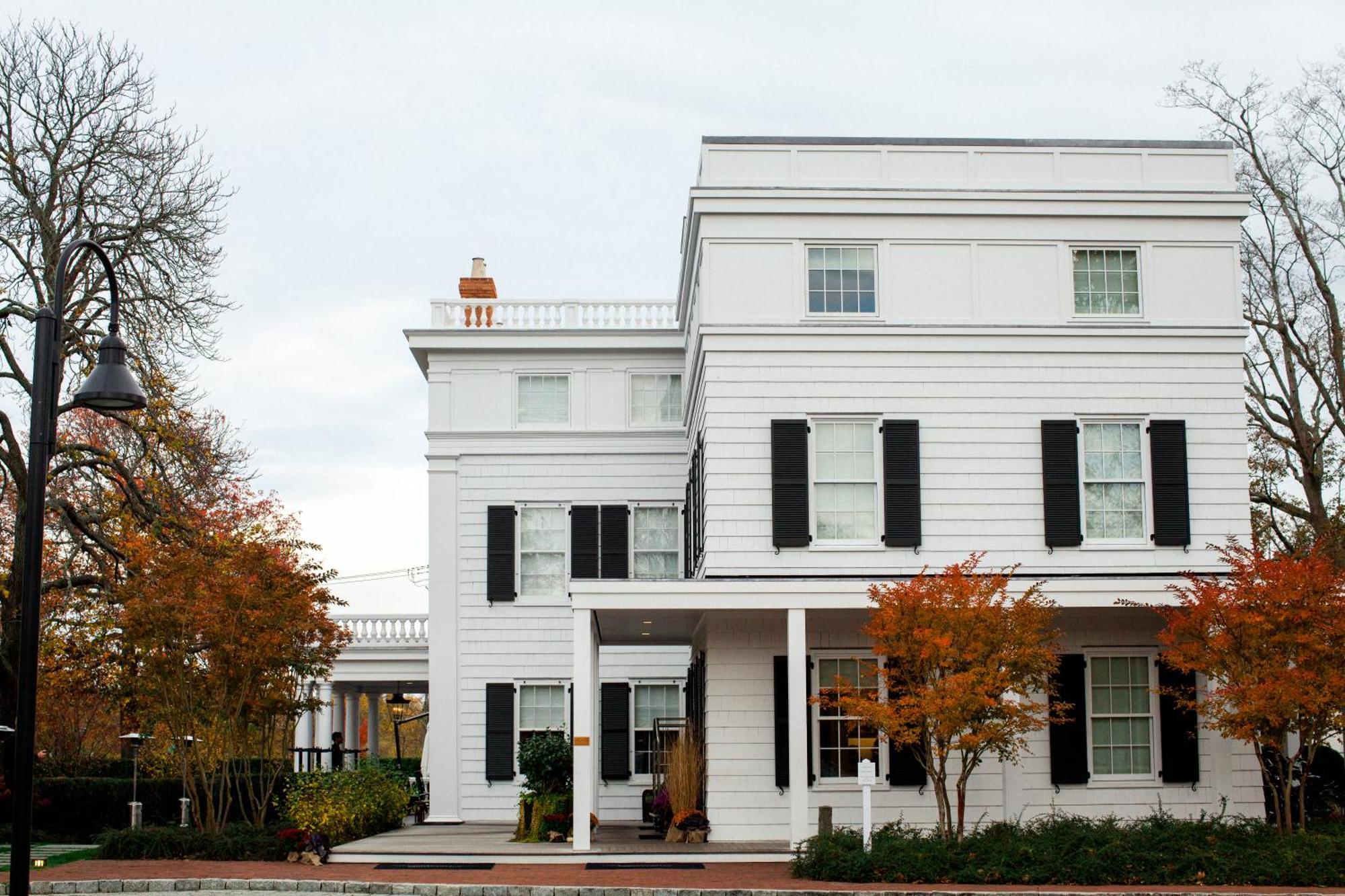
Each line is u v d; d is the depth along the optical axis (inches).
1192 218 941.8
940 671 797.9
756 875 744.3
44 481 466.6
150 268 1114.7
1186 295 936.9
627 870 775.1
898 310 924.0
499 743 1200.8
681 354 1259.8
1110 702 900.0
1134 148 947.3
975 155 941.2
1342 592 780.6
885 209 929.5
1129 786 887.1
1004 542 904.9
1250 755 892.6
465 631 1222.9
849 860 721.6
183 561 894.4
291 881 720.3
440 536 1234.0
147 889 708.7
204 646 905.5
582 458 1246.3
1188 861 716.7
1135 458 924.0
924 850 726.5
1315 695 739.4
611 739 1210.0
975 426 916.0
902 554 900.6
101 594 1144.8
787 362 916.6
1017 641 781.3
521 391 1261.1
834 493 909.8
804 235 927.0
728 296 921.5
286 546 955.3
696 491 1035.3
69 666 1171.3
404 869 786.2
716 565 897.5
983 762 882.1
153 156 1109.7
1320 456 1365.7
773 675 896.9
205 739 904.3
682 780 890.7
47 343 473.7
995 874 706.2
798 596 841.5
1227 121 1322.6
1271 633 777.6
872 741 883.4
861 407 913.5
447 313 1273.4
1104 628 903.1
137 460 1218.6
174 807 1097.4
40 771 1282.0
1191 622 805.2
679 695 1227.2
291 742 1284.4
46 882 709.9
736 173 934.4
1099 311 935.7
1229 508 919.7
